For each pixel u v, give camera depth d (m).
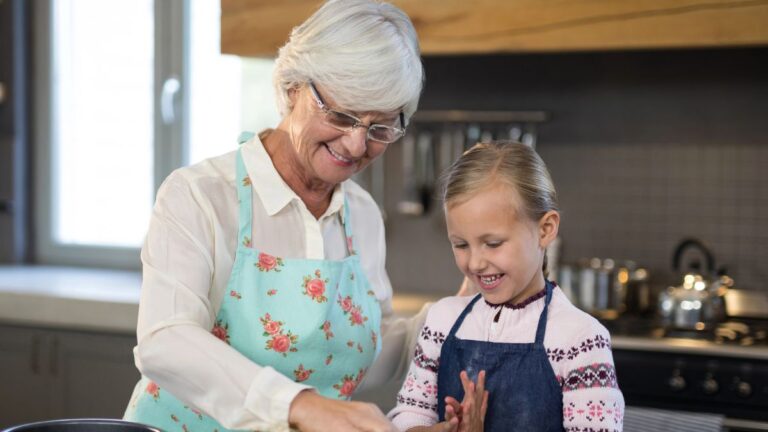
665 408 2.92
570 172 3.69
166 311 1.49
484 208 1.55
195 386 1.42
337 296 1.71
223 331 1.65
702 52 3.53
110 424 1.31
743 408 2.85
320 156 1.59
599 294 3.35
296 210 1.71
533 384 1.57
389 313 1.95
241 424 1.39
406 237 3.88
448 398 1.50
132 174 4.26
